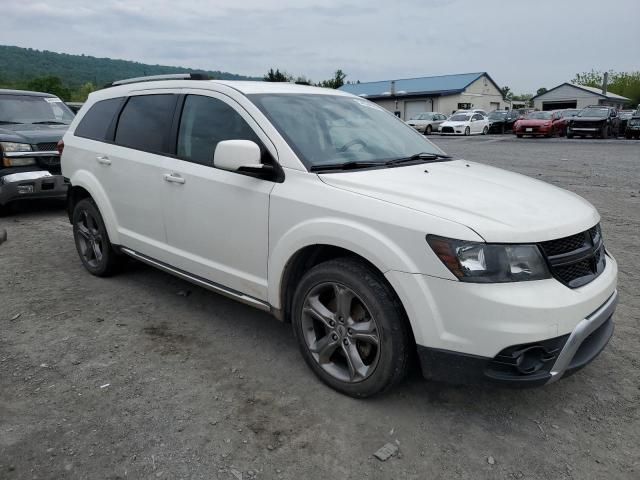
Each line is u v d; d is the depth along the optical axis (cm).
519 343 252
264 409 300
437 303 263
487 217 269
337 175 316
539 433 284
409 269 268
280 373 339
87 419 289
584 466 259
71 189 511
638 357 363
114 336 388
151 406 302
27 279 504
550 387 328
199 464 257
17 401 305
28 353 361
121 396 311
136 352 364
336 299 305
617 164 1431
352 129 385
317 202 304
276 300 336
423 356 272
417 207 277
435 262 262
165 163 399
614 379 337
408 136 426
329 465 257
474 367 261
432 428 286
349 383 306
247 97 362
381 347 286
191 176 376
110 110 478
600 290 283
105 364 348
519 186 337
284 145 332
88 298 458
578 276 284
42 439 272
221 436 277
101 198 464
